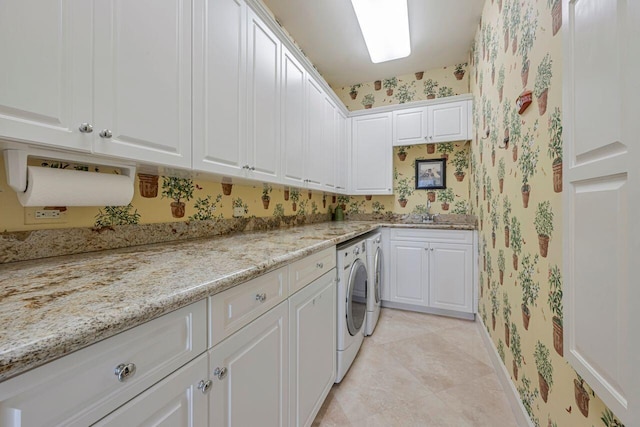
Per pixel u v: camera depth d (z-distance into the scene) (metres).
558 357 0.93
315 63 2.92
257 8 1.52
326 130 2.59
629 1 0.49
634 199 0.49
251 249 1.14
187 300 0.59
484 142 2.12
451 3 2.07
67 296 0.55
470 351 2.00
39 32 0.67
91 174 0.91
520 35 1.28
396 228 2.83
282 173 1.80
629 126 0.50
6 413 0.35
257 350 0.87
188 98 1.10
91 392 0.44
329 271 1.50
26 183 0.77
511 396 1.43
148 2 0.95
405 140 2.99
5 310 0.47
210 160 1.21
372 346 2.08
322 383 1.38
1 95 0.62
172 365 0.58
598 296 0.60
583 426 0.78
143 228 1.25
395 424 1.33
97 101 0.80
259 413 0.88
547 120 1.00
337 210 3.39
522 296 1.29
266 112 1.62
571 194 0.72
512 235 1.44
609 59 0.55
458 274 2.60
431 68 3.07
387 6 1.92
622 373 0.52
